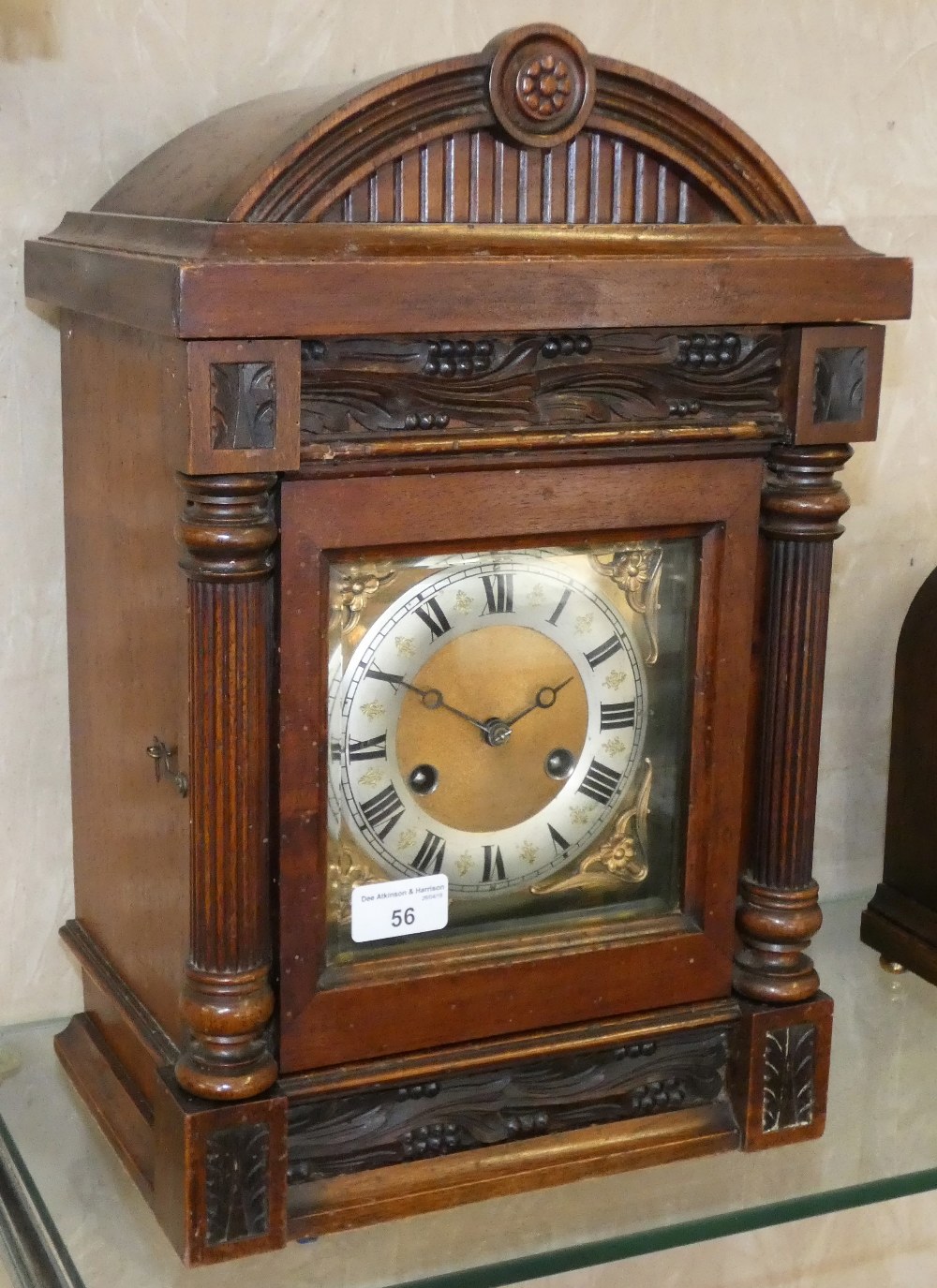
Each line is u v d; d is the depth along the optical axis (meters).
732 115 0.96
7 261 0.82
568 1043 0.74
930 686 0.97
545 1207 0.79
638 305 0.66
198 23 0.84
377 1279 0.76
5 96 0.81
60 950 0.91
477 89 0.65
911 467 1.05
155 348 0.65
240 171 0.64
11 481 0.85
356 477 0.65
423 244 0.64
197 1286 0.76
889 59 0.99
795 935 0.76
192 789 0.65
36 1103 0.84
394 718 0.70
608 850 0.76
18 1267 0.82
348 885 0.70
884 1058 0.91
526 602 0.71
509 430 0.66
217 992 0.66
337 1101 0.70
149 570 0.69
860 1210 1.15
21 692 0.87
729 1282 1.12
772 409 0.72
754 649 0.75
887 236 1.02
